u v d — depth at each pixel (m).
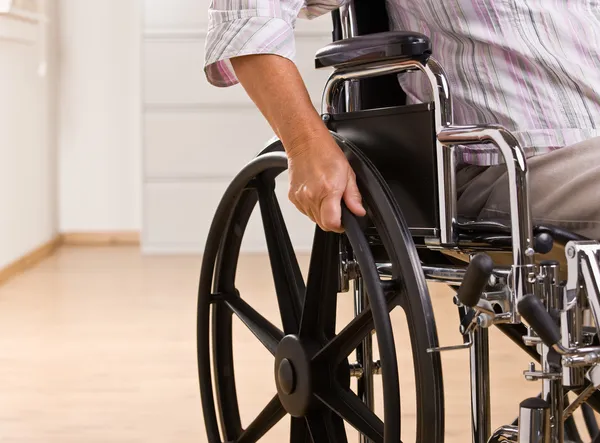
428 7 1.45
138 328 3.74
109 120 6.50
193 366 3.13
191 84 6.04
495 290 1.22
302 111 1.31
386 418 1.22
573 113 1.36
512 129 1.38
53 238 6.36
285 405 1.50
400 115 1.33
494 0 1.39
